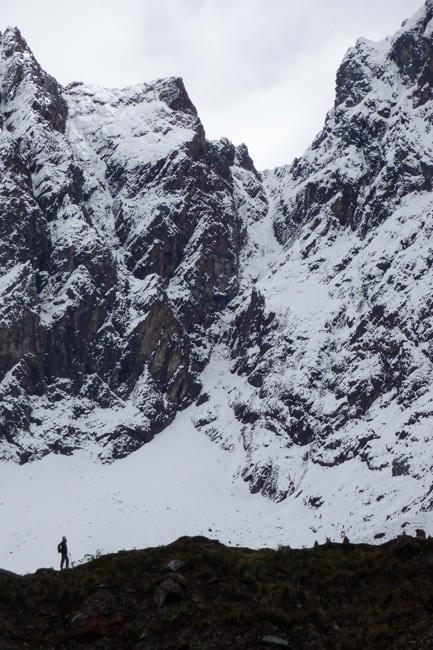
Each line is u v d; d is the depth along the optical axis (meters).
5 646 41.72
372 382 167.50
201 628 43.09
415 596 45.59
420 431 148.75
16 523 153.88
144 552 50.69
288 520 149.25
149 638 42.84
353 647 42.09
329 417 168.50
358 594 46.66
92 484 170.38
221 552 50.56
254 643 42.38
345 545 53.22
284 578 48.25
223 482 166.88
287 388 177.88
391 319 173.50
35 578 48.09
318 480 157.25
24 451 179.38
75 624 43.50
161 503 159.75
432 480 133.75
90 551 140.75
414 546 49.88
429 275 176.25
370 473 148.50
